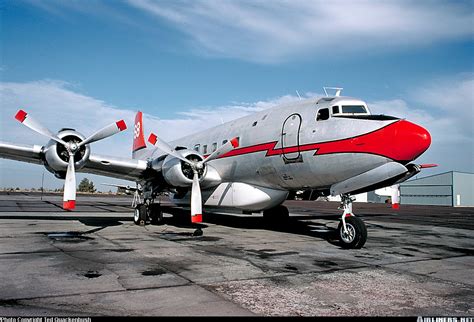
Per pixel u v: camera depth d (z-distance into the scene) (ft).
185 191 42.24
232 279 17.49
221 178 42.45
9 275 17.54
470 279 18.42
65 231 35.47
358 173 29.25
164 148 36.58
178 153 37.22
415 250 27.68
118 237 31.63
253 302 14.11
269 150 35.65
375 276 18.76
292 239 32.27
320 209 99.40
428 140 26.81
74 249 25.05
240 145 39.52
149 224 44.16
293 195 41.55
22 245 26.58
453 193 180.55
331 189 31.07
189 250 25.44
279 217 47.70
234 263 21.21
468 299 15.10
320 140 31.17
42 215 57.52
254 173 38.04
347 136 29.45
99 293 14.84
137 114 76.43
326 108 31.99
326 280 17.72
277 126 35.55
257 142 37.29
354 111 31.24
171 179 37.45
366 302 14.47
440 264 22.17
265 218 48.62
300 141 32.68
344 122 30.22
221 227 42.27
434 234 39.55
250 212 45.14
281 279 17.71
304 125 32.86
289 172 34.35
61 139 34.12
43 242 28.12
